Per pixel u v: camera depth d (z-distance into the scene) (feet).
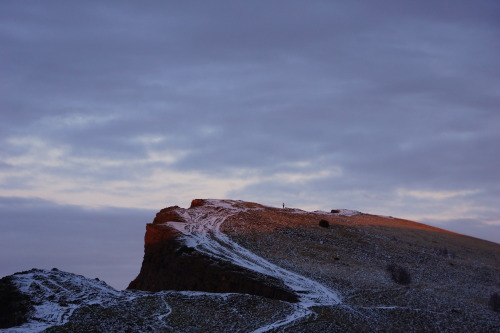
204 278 182.39
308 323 143.23
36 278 149.79
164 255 204.13
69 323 126.00
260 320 142.61
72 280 153.28
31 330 120.47
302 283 181.16
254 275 177.99
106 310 136.15
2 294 140.46
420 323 162.61
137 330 127.95
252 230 244.42
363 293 181.88
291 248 228.22
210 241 213.87
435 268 239.30
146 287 202.28
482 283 226.99
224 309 147.13
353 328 147.33
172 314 140.15
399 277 206.28
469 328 164.86
